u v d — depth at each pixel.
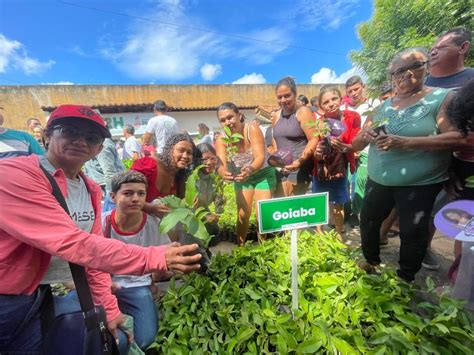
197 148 2.40
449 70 2.34
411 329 1.43
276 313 1.65
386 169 2.07
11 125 17.58
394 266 2.78
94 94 18.50
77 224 1.42
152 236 2.20
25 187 1.07
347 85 3.91
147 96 19.06
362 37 10.16
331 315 1.57
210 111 16.27
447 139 1.76
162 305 2.01
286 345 1.33
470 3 7.09
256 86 21.22
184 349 1.52
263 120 8.35
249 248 2.42
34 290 1.24
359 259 2.77
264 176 2.91
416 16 8.30
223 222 3.58
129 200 1.97
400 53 1.99
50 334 1.19
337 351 1.30
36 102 17.88
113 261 1.08
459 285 1.77
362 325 1.56
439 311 1.51
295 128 3.00
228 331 1.57
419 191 1.97
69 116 1.24
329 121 2.87
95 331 1.20
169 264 1.10
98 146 1.39
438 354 1.28
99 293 1.52
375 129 2.00
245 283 2.01
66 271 1.40
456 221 1.60
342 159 2.91
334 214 3.40
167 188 2.39
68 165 1.36
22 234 1.06
